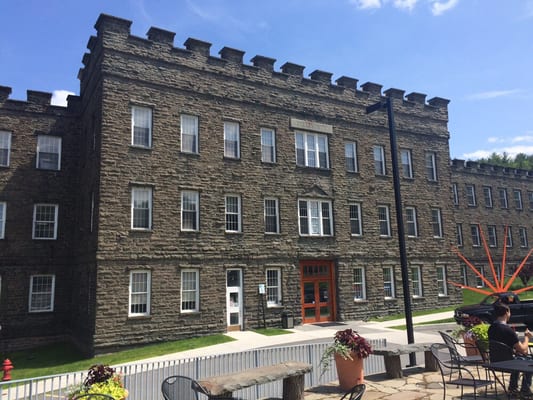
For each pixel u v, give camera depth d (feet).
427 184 104.37
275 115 85.71
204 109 78.02
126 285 66.03
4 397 38.99
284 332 72.28
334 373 40.32
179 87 75.92
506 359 27.96
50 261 79.51
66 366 56.49
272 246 80.79
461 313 68.85
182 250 71.67
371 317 89.30
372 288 90.99
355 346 33.24
